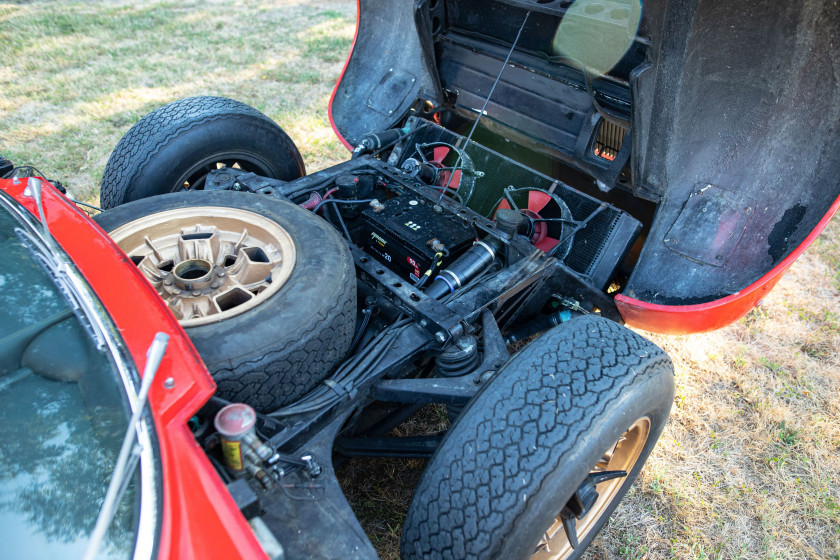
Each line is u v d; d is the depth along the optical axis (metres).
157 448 1.25
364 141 3.47
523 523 1.52
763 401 3.17
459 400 1.97
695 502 2.69
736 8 2.34
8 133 5.33
